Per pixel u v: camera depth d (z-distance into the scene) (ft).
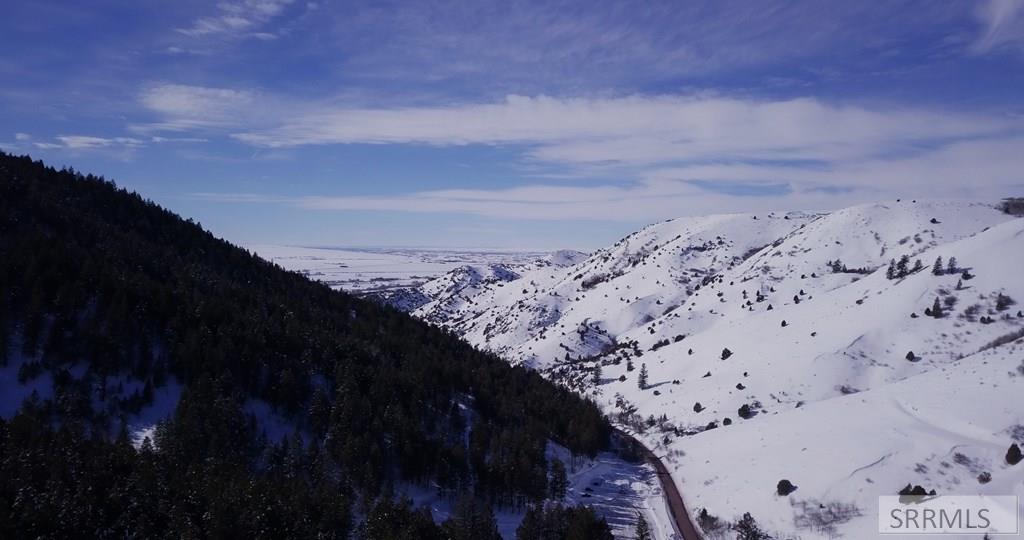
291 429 303.07
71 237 390.21
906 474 239.30
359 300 552.00
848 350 430.61
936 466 238.89
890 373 401.90
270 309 405.39
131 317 313.53
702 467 325.62
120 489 208.23
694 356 556.51
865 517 225.56
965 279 459.73
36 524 182.80
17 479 197.77
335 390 329.72
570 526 231.30
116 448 229.45
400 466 290.56
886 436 267.80
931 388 305.53
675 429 416.67
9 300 299.99
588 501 311.06
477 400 387.14
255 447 271.08
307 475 257.96
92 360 291.79
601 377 611.88
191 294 368.27
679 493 313.32
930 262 508.53
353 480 264.72
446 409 353.10
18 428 225.15
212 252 512.63
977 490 220.02
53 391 278.26
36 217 394.11
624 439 422.41
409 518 220.02
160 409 288.51
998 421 255.91
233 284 426.10
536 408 403.54
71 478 208.85
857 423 292.20
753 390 426.92
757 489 270.46
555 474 310.45
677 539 261.85
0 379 274.57
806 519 237.45
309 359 341.82
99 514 198.39
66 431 233.96
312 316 419.54
